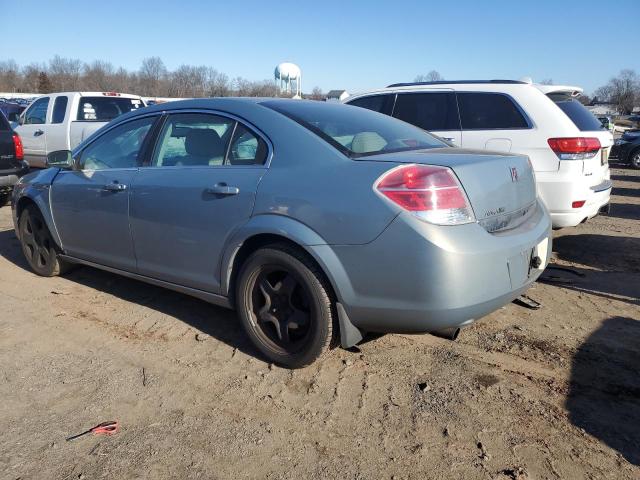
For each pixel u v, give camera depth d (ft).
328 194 9.46
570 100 19.44
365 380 10.30
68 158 14.73
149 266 12.66
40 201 15.33
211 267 11.29
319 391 9.94
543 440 8.55
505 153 11.02
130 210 12.67
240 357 11.21
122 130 13.83
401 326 9.23
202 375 10.51
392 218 8.80
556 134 17.63
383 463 8.05
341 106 12.78
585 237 22.27
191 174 11.62
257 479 7.74
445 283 8.61
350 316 9.59
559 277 16.52
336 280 9.39
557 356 11.26
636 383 10.21
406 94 21.08
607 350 11.53
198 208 11.24
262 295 10.69
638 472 7.84
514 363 10.95
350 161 9.70
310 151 10.14
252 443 8.50
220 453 8.27
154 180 12.25
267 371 10.64
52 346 11.72
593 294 15.03
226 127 11.52
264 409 9.39
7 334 12.28
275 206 10.02
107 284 15.66
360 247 9.08
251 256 10.52
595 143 17.56
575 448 8.36
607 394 9.84
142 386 10.11
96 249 14.06
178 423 9.00
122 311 13.66
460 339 12.02
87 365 10.89
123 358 11.19
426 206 8.69
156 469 7.91
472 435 8.67
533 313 13.58
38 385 10.12
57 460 8.07
